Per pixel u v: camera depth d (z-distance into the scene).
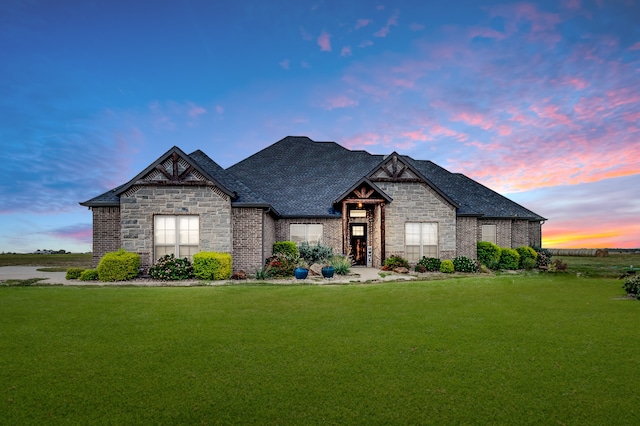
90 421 4.03
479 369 5.37
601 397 4.54
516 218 24.47
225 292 11.82
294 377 5.11
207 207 17.06
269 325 7.76
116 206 17.28
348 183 23.45
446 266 19.50
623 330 7.29
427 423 3.98
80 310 9.15
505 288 12.48
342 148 28.03
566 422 4.00
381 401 4.44
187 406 4.34
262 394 4.62
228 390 4.73
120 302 10.13
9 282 15.37
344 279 16.33
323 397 4.54
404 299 10.58
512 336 6.91
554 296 11.02
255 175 24.70
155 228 17.00
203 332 7.24
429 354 5.98
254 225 17.86
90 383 4.95
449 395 4.59
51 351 6.17
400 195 20.92
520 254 23.17
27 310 9.14
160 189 16.88
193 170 17.16
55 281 15.73
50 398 4.54
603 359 5.74
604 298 10.71
